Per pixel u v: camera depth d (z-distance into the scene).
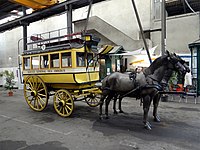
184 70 4.66
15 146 4.03
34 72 7.19
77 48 6.07
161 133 4.58
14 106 8.52
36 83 7.18
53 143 4.15
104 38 14.66
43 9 12.84
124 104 8.14
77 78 6.08
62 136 4.56
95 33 15.05
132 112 6.69
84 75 6.41
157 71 4.84
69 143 4.13
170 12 17.52
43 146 4.00
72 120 5.88
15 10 16.92
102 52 6.72
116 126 5.18
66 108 6.27
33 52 7.17
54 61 6.65
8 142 4.26
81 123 5.55
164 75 4.86
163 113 6.41
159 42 14.06
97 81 7.11
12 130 5.09
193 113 6.37
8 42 22.47
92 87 6.94
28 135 4.69
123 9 16.56
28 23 15.43
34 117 6.40
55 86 6.92
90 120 5.83
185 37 12.81
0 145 4.09
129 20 16.22
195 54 9.61
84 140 4.27
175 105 7.66
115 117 6.09
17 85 17.39
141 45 13.52
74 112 6.86
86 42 6.31
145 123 4.93
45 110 7.43
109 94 5.82
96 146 3.94
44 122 5.77
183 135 4.43
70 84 6.45
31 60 7.31
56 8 12.33
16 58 21.50
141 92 4.90
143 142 4.07
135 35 15.88
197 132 4.61
